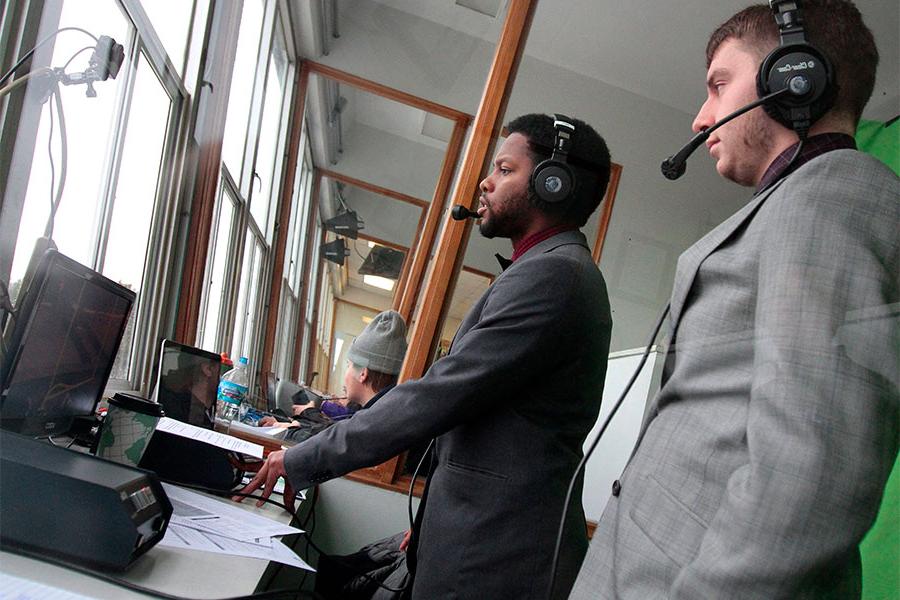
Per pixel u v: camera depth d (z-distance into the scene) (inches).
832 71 28.9
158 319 96.7
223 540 43.5
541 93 93.2
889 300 23.2
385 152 180.5
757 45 31.3
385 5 156.0
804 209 25.3
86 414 60.7
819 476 20.9
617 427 48.1
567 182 54.7
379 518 89.9
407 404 48.2
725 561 21.7
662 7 77.3
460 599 46.7
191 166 102.2
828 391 22.0
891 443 22.0
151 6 80.5
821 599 22.7
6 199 55.0
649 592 26.3
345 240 191.3
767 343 23.9
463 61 131.3
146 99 86.7
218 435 63.7
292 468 51.5
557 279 49.6
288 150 185.6
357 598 69.2
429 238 165.9
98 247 79.7
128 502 33.6
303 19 161.2
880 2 31.6
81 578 31.1
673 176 35.4
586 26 84.9
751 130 30.8
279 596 36.0
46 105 58.5
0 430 36.4
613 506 31.5
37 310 44.5
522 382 48.5
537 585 46.6
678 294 31.1
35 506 32.4
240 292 152.2
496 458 48.4
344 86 170.4
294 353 193.6
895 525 22.9
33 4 53.9
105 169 77.7
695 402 28.2
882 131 30.7
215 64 105.3
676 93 80.4
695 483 26.6
